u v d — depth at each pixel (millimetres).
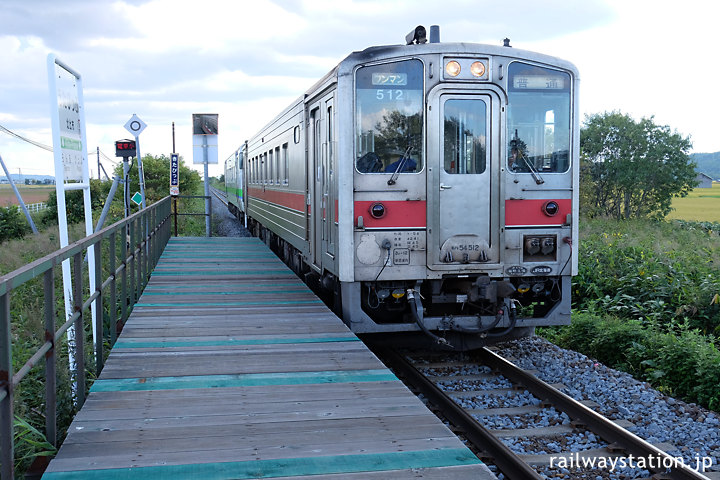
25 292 10148
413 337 6832
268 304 7766
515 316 6648
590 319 8250
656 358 6855
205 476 3127
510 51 6410
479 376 6496
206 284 9336
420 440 3605
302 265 10422
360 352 5566
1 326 2842
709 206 36094
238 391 4473
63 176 5621
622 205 22422
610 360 7598
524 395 5891
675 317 8648
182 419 3904
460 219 6422
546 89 6531
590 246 12344
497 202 6453
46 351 3523
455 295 6652
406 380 6430
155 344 5785
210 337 6066
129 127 13219
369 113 6293
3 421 2887
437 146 6348
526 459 4473
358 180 6281
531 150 6535
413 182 6359
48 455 3482
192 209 33031
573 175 6633
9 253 15586
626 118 21203
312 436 3648
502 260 6477
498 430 5031
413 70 6332
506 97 6414
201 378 4777
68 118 5871
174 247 14484
